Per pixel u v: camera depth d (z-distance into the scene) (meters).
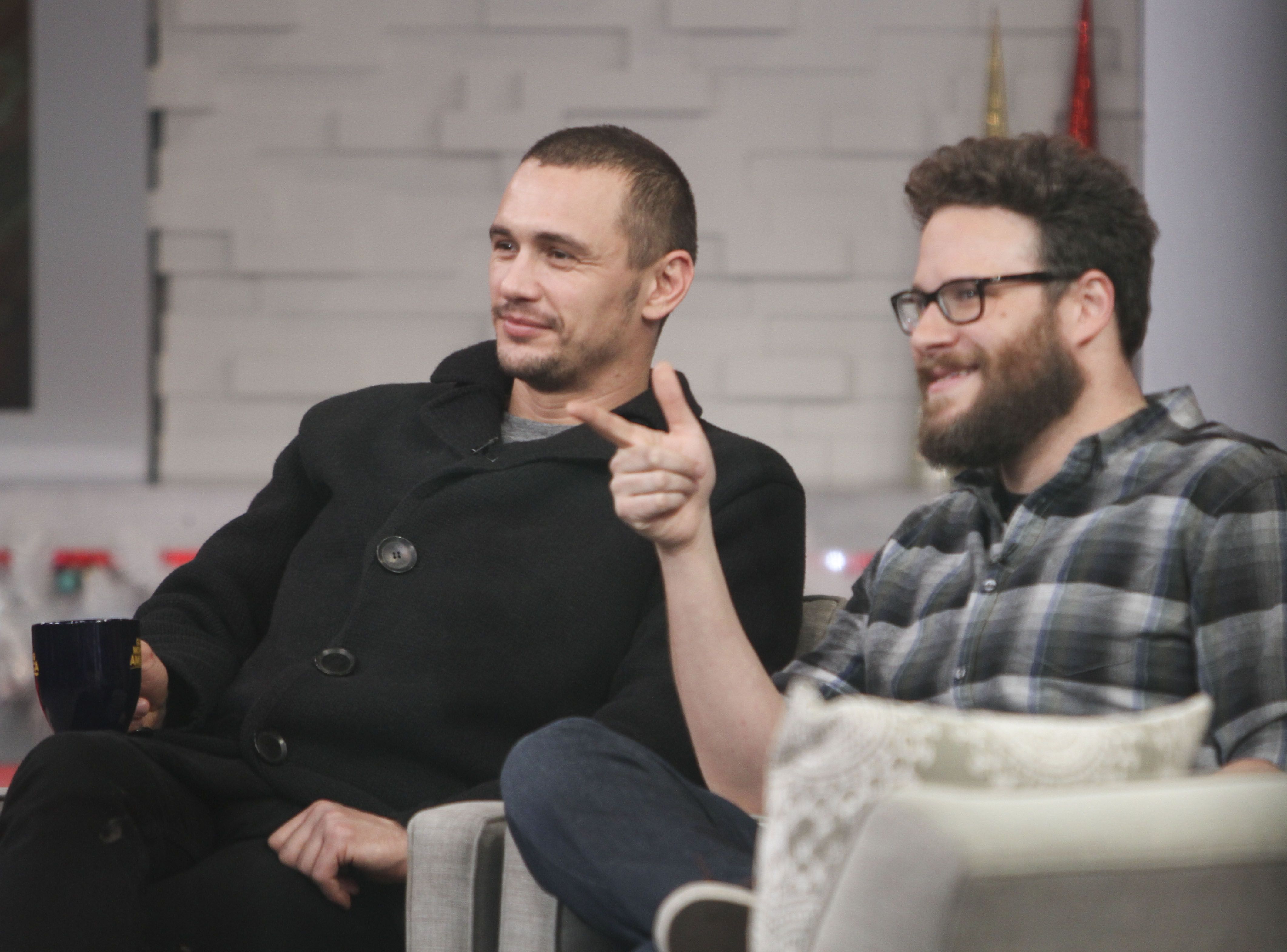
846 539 13.51
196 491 13.55
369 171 14.09
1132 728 3.79
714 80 14.02
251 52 14.09
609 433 5.07
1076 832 3.22
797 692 3.59
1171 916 3.31
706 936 3.81
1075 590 5.07
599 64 14.04
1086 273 5.27
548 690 6.33
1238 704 4.70
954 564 5.60
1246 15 11.42
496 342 7.30
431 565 6.51
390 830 5.73
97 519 13.49
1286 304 11.22
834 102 14.01
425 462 6.93
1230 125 11.38
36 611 13.30
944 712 3.63
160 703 6.48
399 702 6.25
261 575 7.20
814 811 3.48
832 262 13.98
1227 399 11.20
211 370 14.06
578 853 4.27
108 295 13.95
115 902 5.20
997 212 5.31
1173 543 4.96
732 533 6.50
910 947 3.12
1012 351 5.25
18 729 13.09
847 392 13.98
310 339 14.08
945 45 13.99
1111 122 13.90
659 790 4.45
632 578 6.48
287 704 6.31
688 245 7.21
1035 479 5.48
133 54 13.95
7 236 13.97
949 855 3.11
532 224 6.83
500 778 5.83
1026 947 3.17
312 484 7.29
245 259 14.05
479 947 4.95
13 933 5.02
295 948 5.63
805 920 3.43
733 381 13.98
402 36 14.07
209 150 14.05
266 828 6.14
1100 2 13.95
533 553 6.50
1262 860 3.38
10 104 13.94
